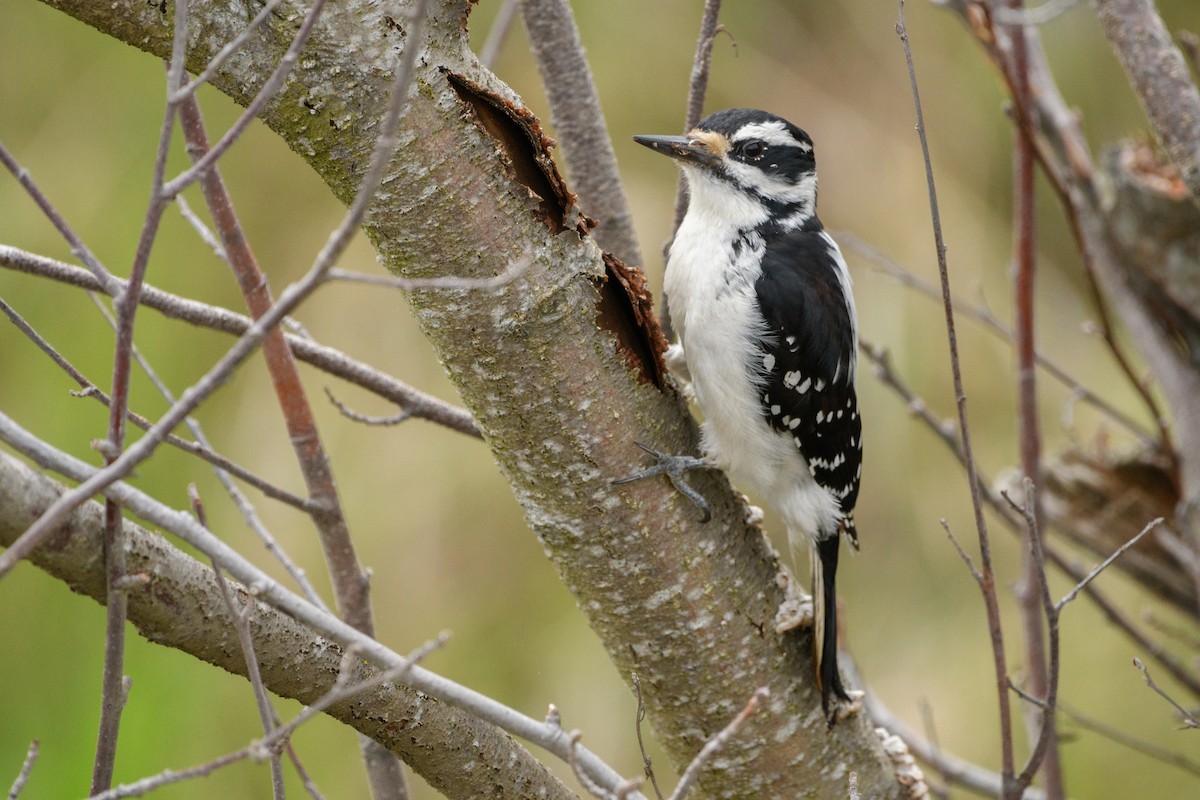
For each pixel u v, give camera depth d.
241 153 12.32
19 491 3.92
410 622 11.87
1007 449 12.26
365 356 11.88
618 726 11.70
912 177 12.66
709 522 5.93
